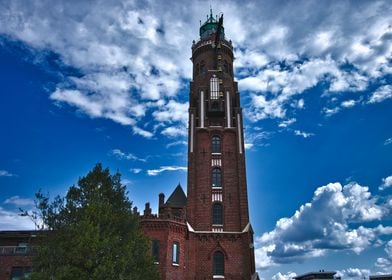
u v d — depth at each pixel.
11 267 36.16
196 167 49.53
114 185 27.31
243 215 45.88
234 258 43.53
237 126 52.38
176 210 50.16
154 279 26.50
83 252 21.66
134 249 25.27
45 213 24.23
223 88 55.03
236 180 48.69
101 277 21.14
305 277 64.88
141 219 41.44
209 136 51.62
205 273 42.59
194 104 56.09
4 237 40.81
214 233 44.72
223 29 64.44
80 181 26.34
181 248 42.12
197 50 61.75
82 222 22.64
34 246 23.98
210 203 46.94
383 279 60.81
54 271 21.61
